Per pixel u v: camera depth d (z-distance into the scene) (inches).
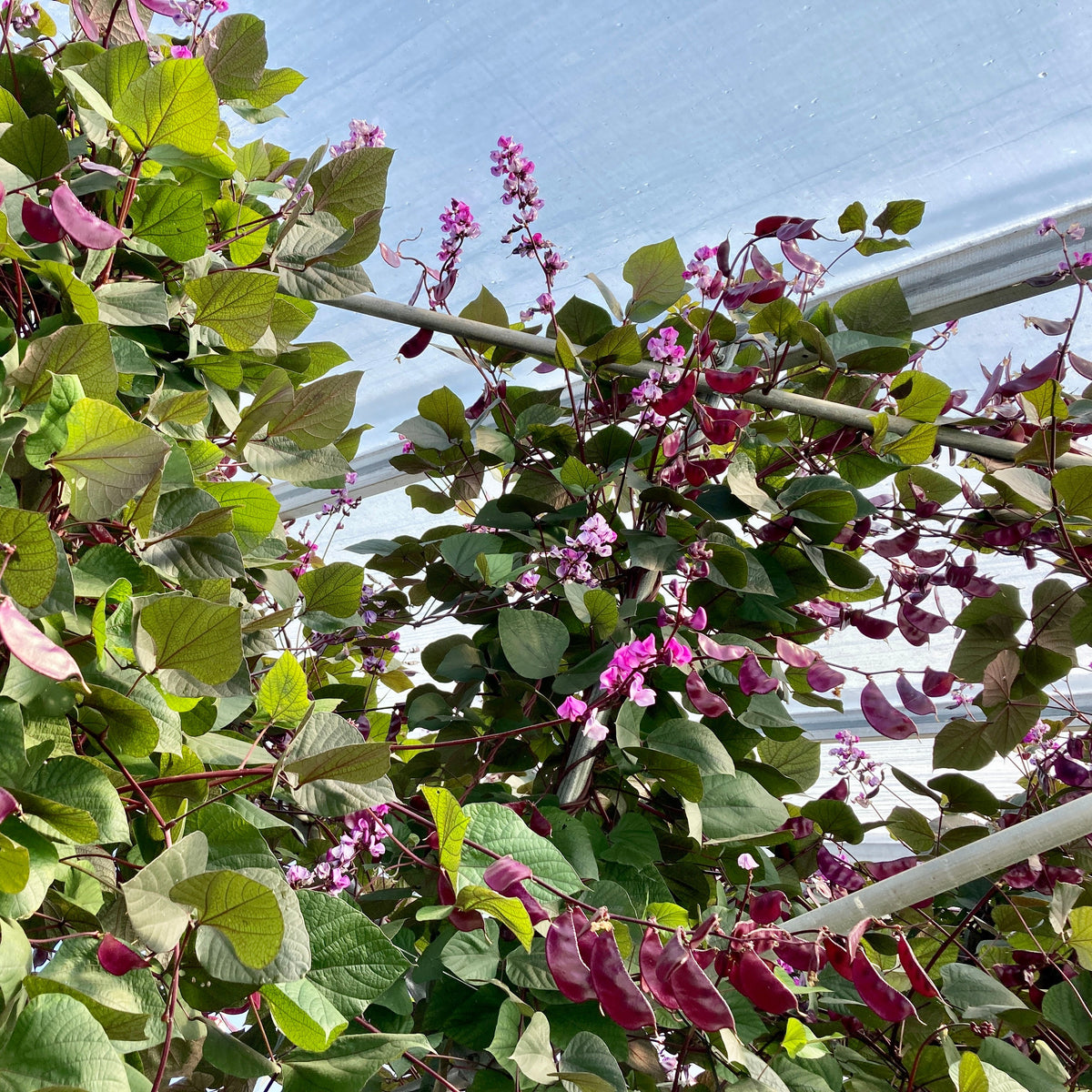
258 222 36.3
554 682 45.1
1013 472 50.7
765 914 33.3
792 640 53.9
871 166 66.4
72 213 24.7
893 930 31.6
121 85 30.6
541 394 60.2
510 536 55.7
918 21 55.8
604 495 55.8
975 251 68.4
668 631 48.0
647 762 42.1
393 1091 39.8
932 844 58.7
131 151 29.8
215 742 28.9
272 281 30.8
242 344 32.5
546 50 62.0
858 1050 49.7
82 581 24.9
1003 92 58.8
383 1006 35.2
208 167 30.4
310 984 25.8
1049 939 54.0
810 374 58.7
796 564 51.9
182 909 20.3
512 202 53.2
